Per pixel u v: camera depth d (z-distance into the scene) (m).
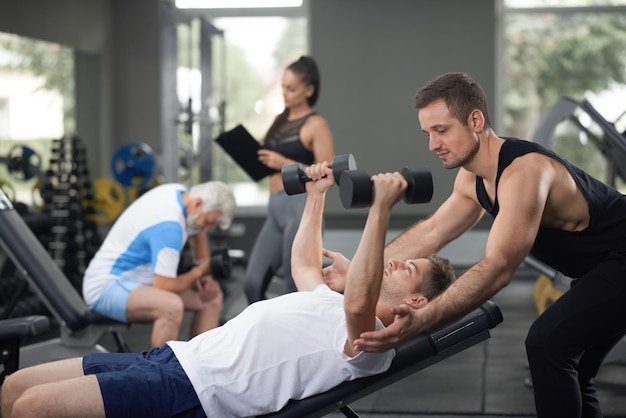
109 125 9.22
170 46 6.46
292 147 4.29
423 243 2.63
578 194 2.32
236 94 9.35
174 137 6.47
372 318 2.08
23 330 2.77
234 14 9.26
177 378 2.25
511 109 9.04
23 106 7.82
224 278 3.79
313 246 2.50
